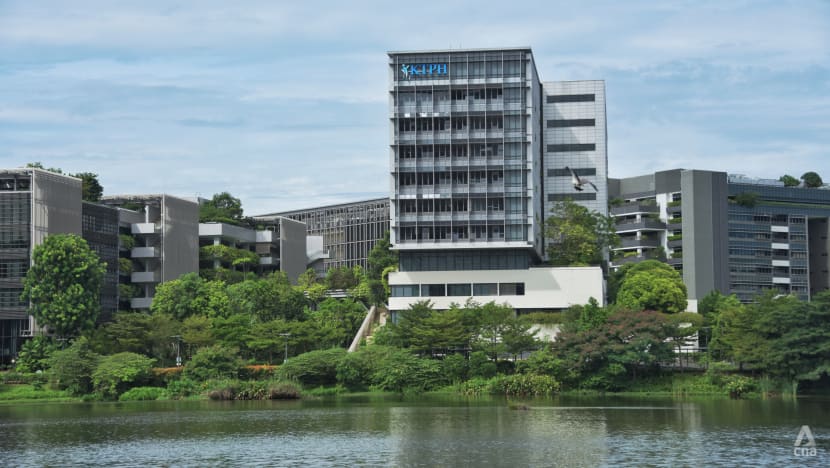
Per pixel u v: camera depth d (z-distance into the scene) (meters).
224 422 116.38
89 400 150.38
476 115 187.25
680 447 92.50
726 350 153.50
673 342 151.38
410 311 165.75
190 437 103.56
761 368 148.88
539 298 186.25
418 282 188.88
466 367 157.00
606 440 97.12
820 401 135.88
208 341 165.62
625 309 157.00
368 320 189.62
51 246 170.75
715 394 145.50
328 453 91.81
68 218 190.88
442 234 187.25
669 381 151.12
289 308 188.12
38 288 169.38
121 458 91.12
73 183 193.00
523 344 156.62
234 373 155.12
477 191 186.38
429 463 86.00
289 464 86.69
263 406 137.38
